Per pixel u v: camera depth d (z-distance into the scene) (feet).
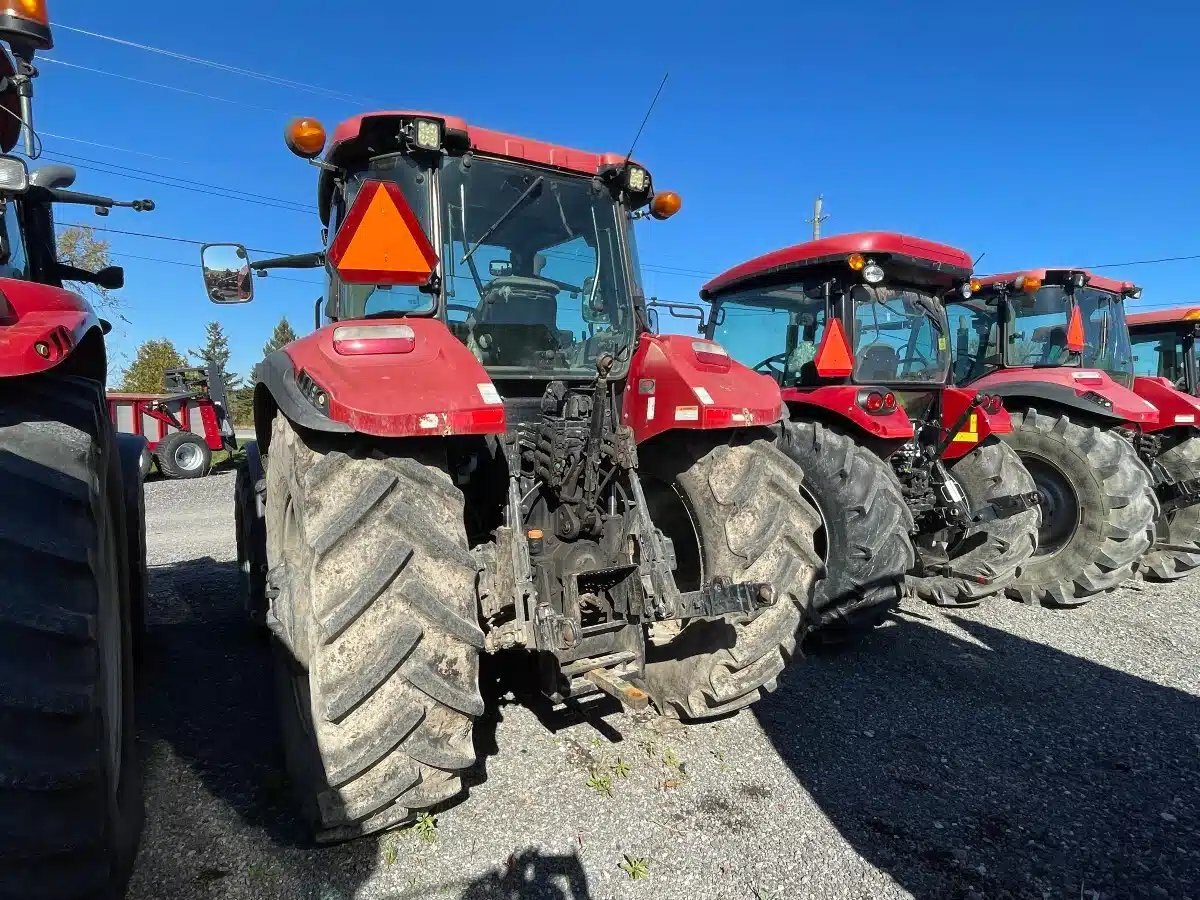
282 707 8.02
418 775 6.57
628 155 8.71
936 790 8.48
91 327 5.65
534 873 6.66
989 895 6.74
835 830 7.59
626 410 9.55
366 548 6.40
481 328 8.86
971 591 15.69
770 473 9.00
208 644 12.10
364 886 6.40
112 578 6.13
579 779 8.22
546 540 8.66
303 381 6.92
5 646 4.25
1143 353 28.78
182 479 36.94
